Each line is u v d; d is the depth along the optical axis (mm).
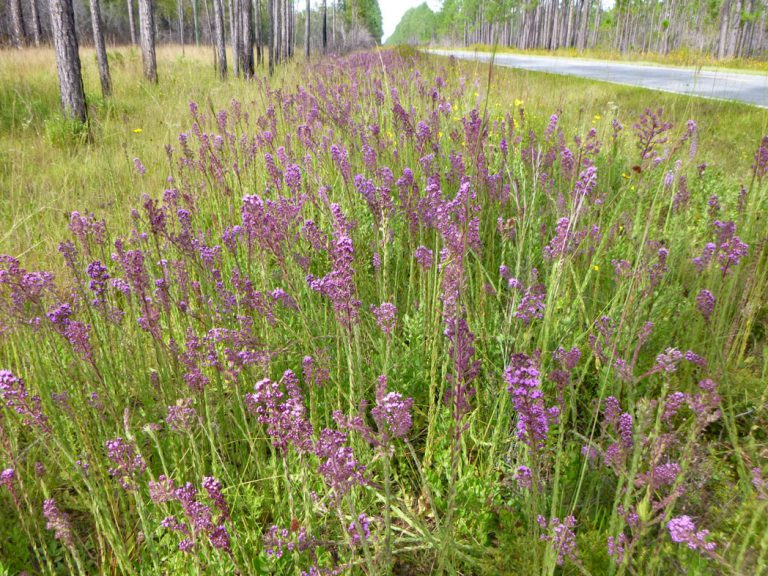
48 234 5070
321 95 7840
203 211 5242
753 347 3605
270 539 2115
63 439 2811
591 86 15703
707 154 7738
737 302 3773
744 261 4117
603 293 3826
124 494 2576
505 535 2314
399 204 4004
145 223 4328
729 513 2268
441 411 2998
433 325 3217
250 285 3125
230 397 2977
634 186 4973
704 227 4824
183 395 2889
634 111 10961
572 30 64688
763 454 2428
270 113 5777
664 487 2391
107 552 2379
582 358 3322
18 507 2170
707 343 3424
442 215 2879
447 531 2082
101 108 11242
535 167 4289
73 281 3484
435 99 5480
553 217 4484
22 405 2117
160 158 7523
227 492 2490
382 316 2621
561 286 3410
